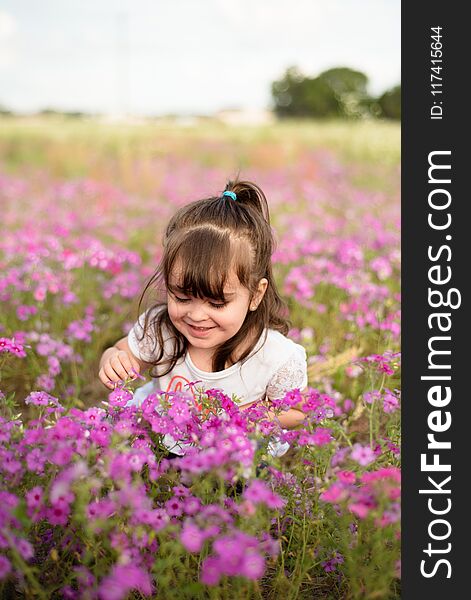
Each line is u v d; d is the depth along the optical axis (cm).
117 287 436
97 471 185
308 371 346
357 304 407
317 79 5191
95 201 882
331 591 207
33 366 323
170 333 250
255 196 253
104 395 347
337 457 186
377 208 828
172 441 244
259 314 244
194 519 182
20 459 191
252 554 160
